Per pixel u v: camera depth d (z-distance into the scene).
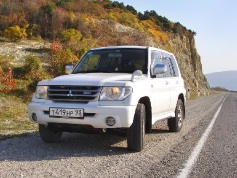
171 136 7.78
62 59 19.80
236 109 18.22
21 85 16.08
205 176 4.42
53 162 4.96
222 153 5.95
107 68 6.77
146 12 81.75
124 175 4.33
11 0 41.59
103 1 72.31
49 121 5.68
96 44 33.16
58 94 5.62
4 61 19.59
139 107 5.66
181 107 8.73
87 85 5.49
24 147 6.02
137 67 6.61
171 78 8.00
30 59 18.25
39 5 43.19
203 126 9.88
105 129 5.59
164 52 8.07
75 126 5.57
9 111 11.24
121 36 44.75
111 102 5.39
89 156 5.41
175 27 82.62
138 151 5.82
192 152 5.91
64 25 39.69
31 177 4.14
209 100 30.67
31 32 34.59
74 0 57.41
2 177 4.11
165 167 4.80
